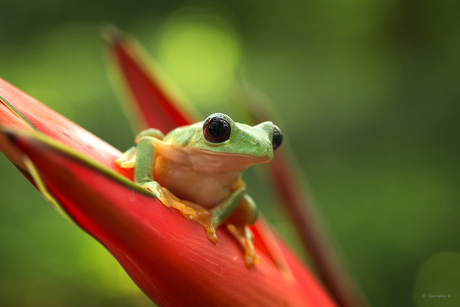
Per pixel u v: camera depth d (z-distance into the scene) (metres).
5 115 0.28
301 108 1.55
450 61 1.60
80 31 1.71
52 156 0.26
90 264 0.85
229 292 0.29
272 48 2.03
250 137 0.31
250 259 0.30
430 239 0.96
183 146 0.31
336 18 2.00
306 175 1.23
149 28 1.90
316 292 0.33
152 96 0.34
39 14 1.68
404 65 1.67
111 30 0.34
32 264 0.83
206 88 1.83
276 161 0.36
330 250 0.35
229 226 0.31
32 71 1.46
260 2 2.15
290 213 0.36
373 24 1.89
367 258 0.92
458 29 1.68
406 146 1.31
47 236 0.89
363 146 1.34
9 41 1.57
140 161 0.30
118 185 0.27
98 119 1.32
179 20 2.03
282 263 0.32
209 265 0.29
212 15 2.12
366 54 1.83
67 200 0.26
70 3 1.76
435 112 1.41
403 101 1.50
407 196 1.09
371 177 1.19
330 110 1.53
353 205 1.08
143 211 0.28
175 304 0.29
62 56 1.57
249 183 1.13
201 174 0.31
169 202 0.29
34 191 1.02
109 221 0.27
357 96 1.58
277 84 1.71
